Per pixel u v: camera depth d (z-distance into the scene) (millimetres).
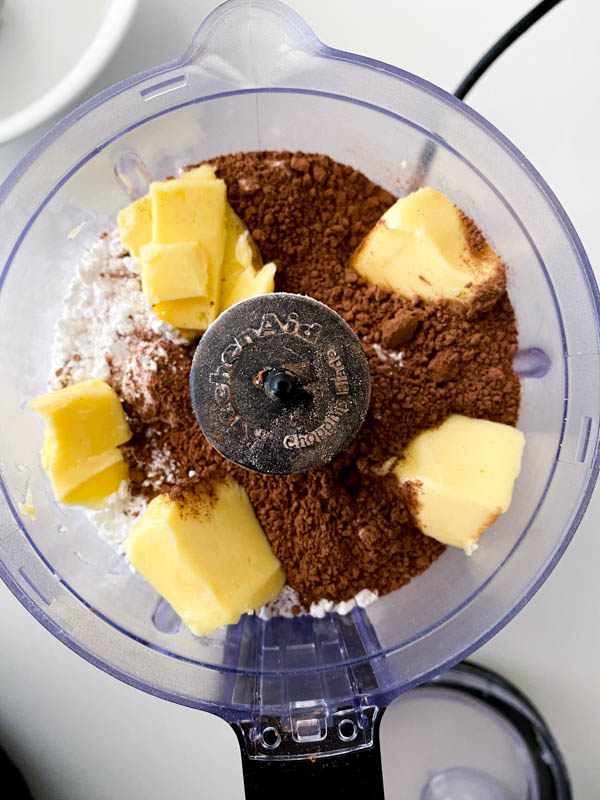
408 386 219
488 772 267
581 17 260
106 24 245
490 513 215
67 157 229
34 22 253
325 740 206
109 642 221
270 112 239
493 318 230
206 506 216
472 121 225
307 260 229
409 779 267
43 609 218
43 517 233
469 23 262
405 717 268
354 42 262
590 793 269
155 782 266
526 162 221
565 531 220
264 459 197
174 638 229
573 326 228
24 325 238
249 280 220
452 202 238
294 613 232
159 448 225
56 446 215
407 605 232
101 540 234
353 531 220
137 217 226
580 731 267
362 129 240
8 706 264
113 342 225
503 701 262
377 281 228
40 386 234
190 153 244
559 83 261
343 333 194
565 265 225
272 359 193
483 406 223
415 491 218
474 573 232
